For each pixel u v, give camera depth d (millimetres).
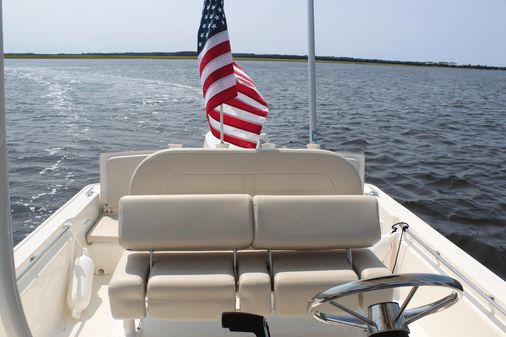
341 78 43000
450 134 14875
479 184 8992
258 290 1968
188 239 2023
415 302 2594
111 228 3018
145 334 2275
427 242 2506
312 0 3602
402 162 10680
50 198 8172
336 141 13000
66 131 14117
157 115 16906
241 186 2252
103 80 29641
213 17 2684
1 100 1229
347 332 2303
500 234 6633
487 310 1940
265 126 14805
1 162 1260
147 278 2051
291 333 2289
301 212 2061
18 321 1356
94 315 2596
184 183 2223
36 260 2193
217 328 2314
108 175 3176
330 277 1975
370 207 2076
